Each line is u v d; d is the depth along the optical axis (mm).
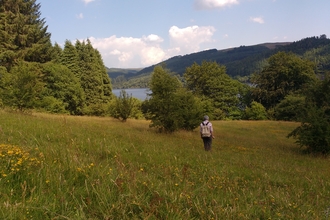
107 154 6727
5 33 33781
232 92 57000
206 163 8117
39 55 37500
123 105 26328
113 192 3889
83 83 50562
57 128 9898
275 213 4312
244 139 21391
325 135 15094
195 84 59500
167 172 5883
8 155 4586
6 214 2898
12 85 18672
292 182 7207
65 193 3682
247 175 7395
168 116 18531
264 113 52375
